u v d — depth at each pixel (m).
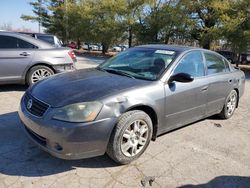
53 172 3.33
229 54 28.84
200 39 26.08
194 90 4.45
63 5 40.16
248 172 3.68
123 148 3.49
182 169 3.61
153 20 28.78
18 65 6.72
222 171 3.65
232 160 3.97
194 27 26.86
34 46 6.98
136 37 31.86
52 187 3.05
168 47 4.79
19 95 6.55
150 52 4.64
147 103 3.65
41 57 6.96
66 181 3.18
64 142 3.11
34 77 6.98
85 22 34.06
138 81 3.85
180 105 4.21
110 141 3.37
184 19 26.81
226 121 5.67
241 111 6.58
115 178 3.30
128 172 3.44
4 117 4.95
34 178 3.19
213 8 24.14
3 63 6.54
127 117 3.43
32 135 3.49
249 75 19.08
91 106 3.21
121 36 32.75
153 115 3.87
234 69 6.00
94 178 3.27
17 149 3.79
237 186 3.35
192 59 4.66
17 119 4.87
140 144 3.71
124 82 3.78
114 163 3.61
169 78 4.06
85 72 4.36
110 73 4.24
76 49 42.69
